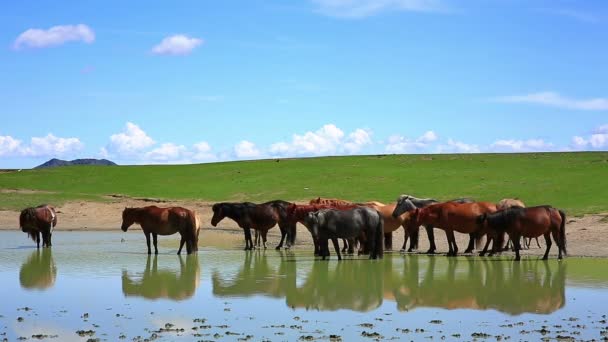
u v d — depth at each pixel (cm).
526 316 1465
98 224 4266
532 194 4662
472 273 2070
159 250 2831
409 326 1378
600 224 3278
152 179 6425
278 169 6588
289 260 2439
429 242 2967
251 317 1466
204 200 5275
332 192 5362
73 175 6688
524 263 2305
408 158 6825
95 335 1304
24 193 5425
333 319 1448
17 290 1788
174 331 1332
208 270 2170
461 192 5031
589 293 1717
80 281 1941
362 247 2627
